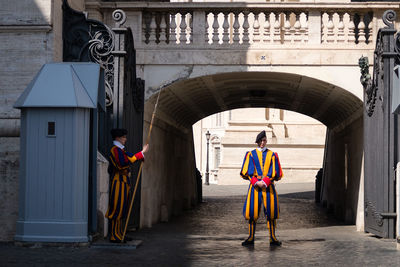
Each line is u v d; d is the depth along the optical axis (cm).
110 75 1227
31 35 1210
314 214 2025
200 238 1182
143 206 1455
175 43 1404
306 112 2131
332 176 2081
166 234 1281
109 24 1420
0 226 1138
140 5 1394
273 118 3944
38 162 964
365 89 1321
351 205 1705
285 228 1545
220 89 1684
